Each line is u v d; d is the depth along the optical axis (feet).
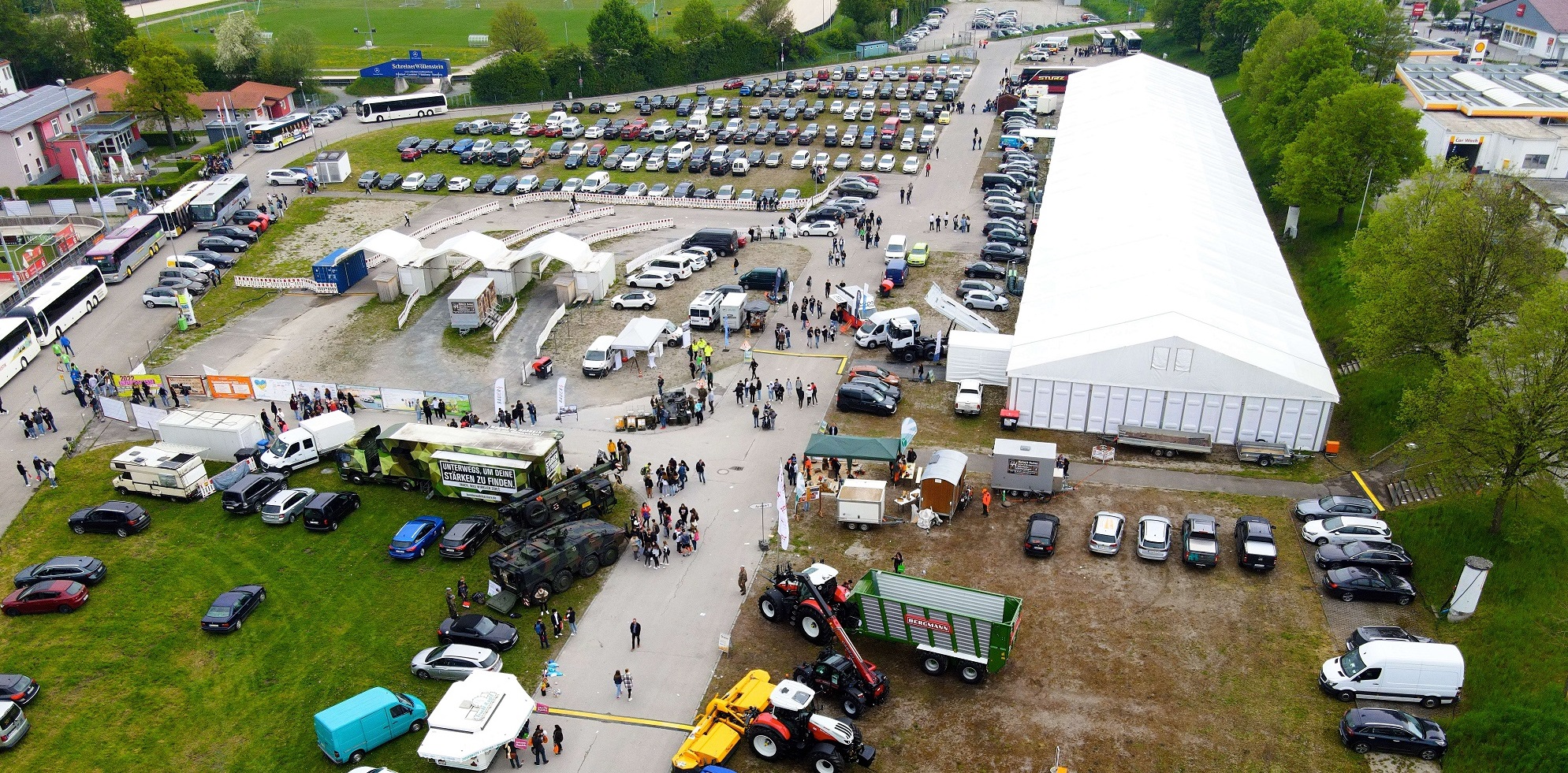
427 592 187.73
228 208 392.06
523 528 200.75
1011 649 167.63
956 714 154.81
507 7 609.83
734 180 435.12
